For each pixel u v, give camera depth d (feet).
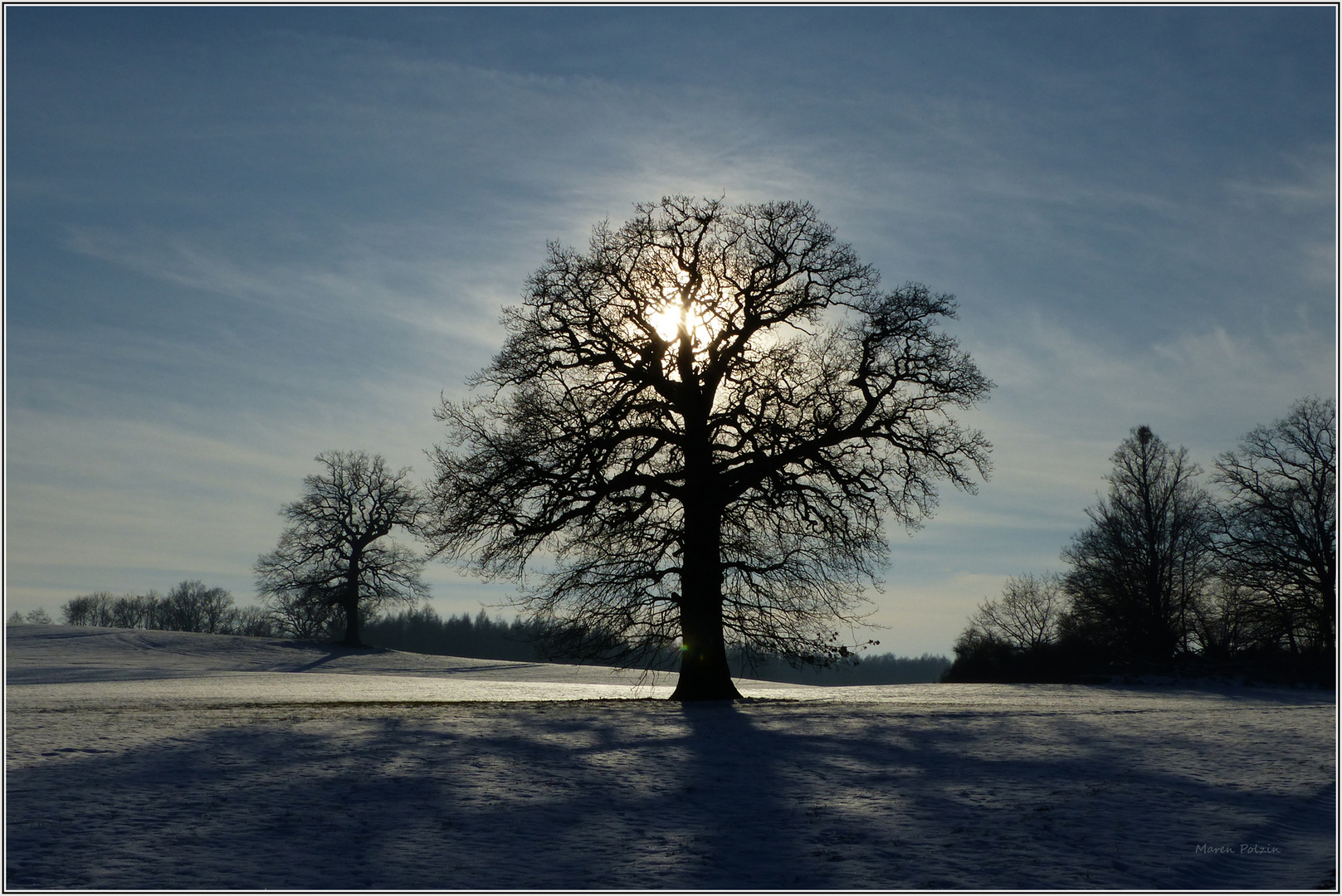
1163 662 195.31
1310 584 182.09
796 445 95.55
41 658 229.86
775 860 38.50
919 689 176.65
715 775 55.88
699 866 37.70
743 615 100.89
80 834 41.65
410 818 45.34
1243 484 186.80
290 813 45.98
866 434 96.68
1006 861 37.88
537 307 99.25
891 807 47.73
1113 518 210.38
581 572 97.91
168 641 266.16
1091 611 213.66
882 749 64.69
